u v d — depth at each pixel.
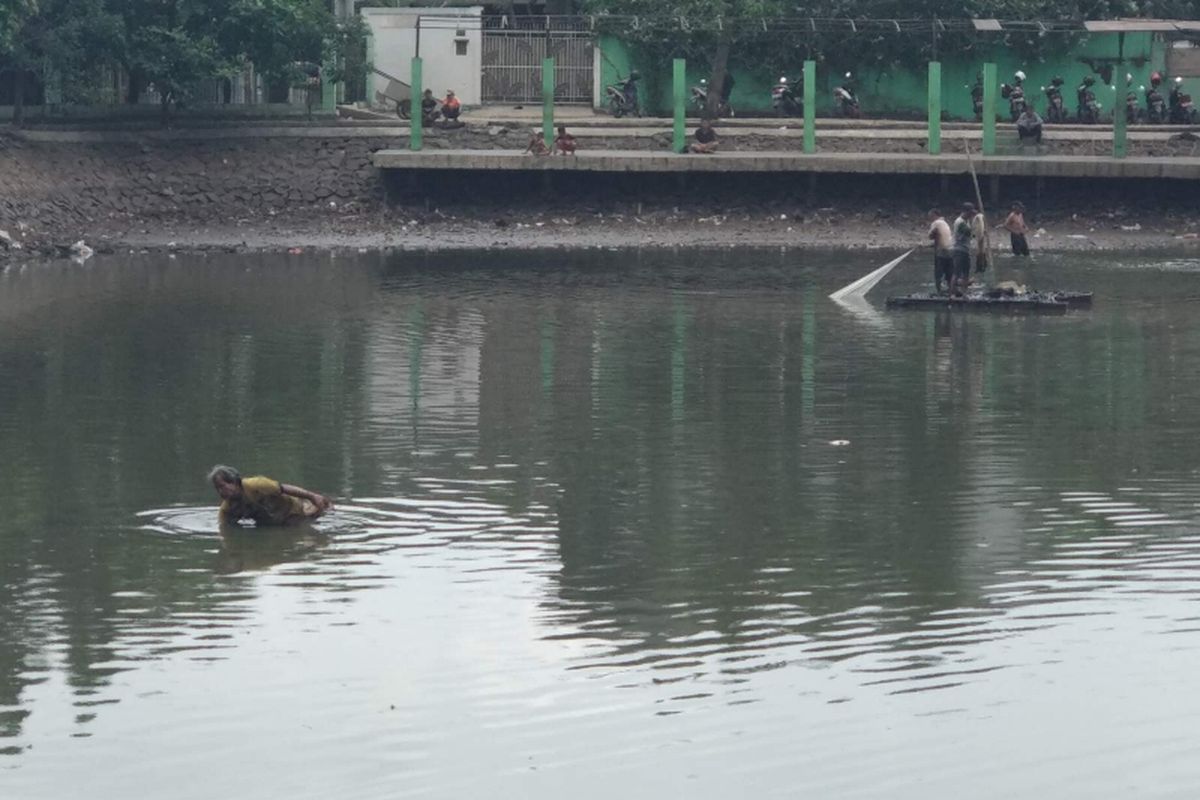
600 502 27.27
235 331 45.12
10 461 30.06
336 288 54.28
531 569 23.56
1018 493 27.84
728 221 69.94
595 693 19.03
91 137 69.12
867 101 83.19
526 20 84.44
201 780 17.03
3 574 23.28
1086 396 36.38
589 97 82.06
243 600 22.20
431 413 34.47
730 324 46.88
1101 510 26.67
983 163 70.50
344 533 25.41
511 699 18.88
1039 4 83.06
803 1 82.00
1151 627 21.03
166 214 67.88
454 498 27.55
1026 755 17.48
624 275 58.03
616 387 37.41
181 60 69.19
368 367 39.78
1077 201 71.94
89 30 68.38
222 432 32.56
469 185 70.81
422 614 21.62
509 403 35.53
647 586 22.73
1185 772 17.12
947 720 18.30
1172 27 79.19
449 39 80.25
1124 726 18.14
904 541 24.91
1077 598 22.17
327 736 18.00
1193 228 70.38
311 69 75.00
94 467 29.67
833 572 23.34
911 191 71.50
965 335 44.97
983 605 21.91
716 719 18.33
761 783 16.92
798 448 31.23
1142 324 46.91
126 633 20.97
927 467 29.72
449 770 17.23
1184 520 26.05
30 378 38.12
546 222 69.44
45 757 17.53
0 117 69.38
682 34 80.31
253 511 25.83
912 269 60.72
